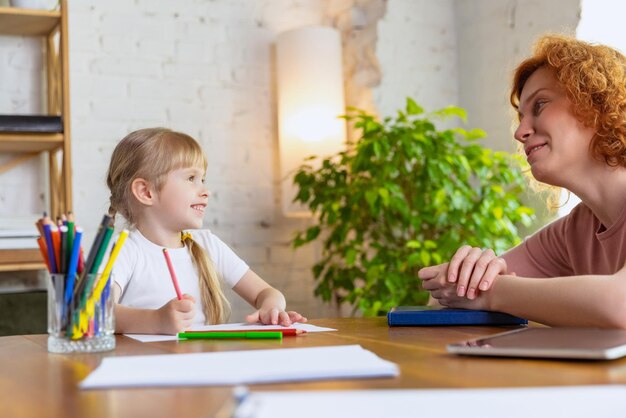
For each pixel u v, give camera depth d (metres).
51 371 0.89
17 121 2.57
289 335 1.18
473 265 1.28
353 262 2.92
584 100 1.32
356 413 0.50
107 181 1.86
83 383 0.74
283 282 3.42
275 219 3.41
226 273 1.92
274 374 0.72
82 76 3.10
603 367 0.76
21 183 2.96
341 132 3.24
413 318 1.27
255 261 3.37
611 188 1.37
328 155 3.19
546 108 1.37
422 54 3.42
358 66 3.42
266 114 3.41
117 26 3.16
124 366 0.82
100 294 1.05
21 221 2.62
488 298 1.25
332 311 3.48
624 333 0.92
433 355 0.89
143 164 1.76
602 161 1.35
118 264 1.66
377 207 2.92
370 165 2.94
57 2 3.01
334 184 3.16
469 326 1.25
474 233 2.97
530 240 1.61
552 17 2.97
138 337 1.22
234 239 3.33
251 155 3.38
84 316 1.04
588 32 2.86
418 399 0.53
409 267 2.99
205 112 3.30
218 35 3.33
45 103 3.02
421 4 3.42
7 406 0.69
